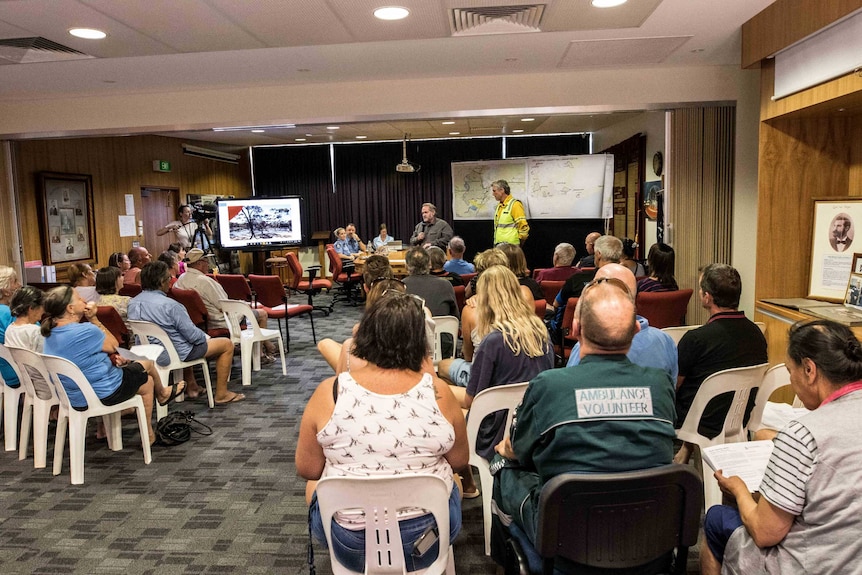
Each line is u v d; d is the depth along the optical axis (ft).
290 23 13.39
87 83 19.10
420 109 20.12
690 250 19.35
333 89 20.40
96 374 11.27
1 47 14.78
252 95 20.74
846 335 5.21
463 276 19.10
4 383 12.67
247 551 8.87
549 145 39.91
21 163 23.86
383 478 5.50
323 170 42.24
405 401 5.81
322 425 5.91
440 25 13.78
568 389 5.56
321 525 6.37
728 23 14.29
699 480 5.35
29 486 11.11
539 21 13.78
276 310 21.65
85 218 27.50
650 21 13.98
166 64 16.96
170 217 34.27
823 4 11.30
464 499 10.18
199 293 17.69
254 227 32.55
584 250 37.22
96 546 9.06
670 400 5.72
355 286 34.09
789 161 14.24
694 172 19.19
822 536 4.78
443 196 41.45
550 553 5.34
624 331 5.65
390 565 5.74
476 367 8.63
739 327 8.83
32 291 12.33
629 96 19.17
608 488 5.18
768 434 8.18
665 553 5.53
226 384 15.81
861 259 12.51
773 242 14.40
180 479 11.31
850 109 12.73
